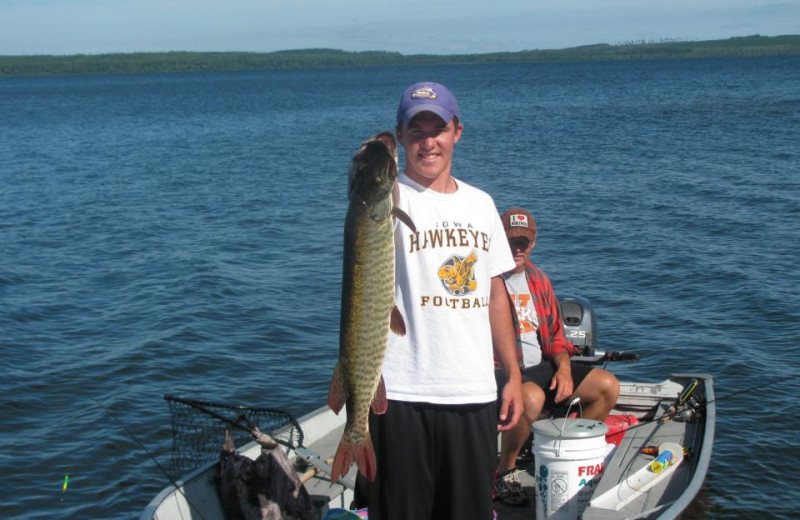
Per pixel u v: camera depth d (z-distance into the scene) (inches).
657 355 424.2
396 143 142.9
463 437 155.9
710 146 1302.9
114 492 314.5
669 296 523.8
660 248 641.0
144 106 3280.0
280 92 4234.7
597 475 215.2
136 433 359.9
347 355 141.5
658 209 798.5
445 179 159.0
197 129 2107.5
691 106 2210.9
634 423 265.4
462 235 154.6
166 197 1003.9
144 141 1809.8
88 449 346.0
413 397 153.6
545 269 595.5
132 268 644.1
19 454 341.4
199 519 210.4
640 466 234.7
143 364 436.1
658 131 1572.3
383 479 158.2
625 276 571.8
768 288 523.5
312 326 496.7
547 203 858.8
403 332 148.5
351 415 144.8
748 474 307.7
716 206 801.6
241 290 570.3
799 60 7042.3
